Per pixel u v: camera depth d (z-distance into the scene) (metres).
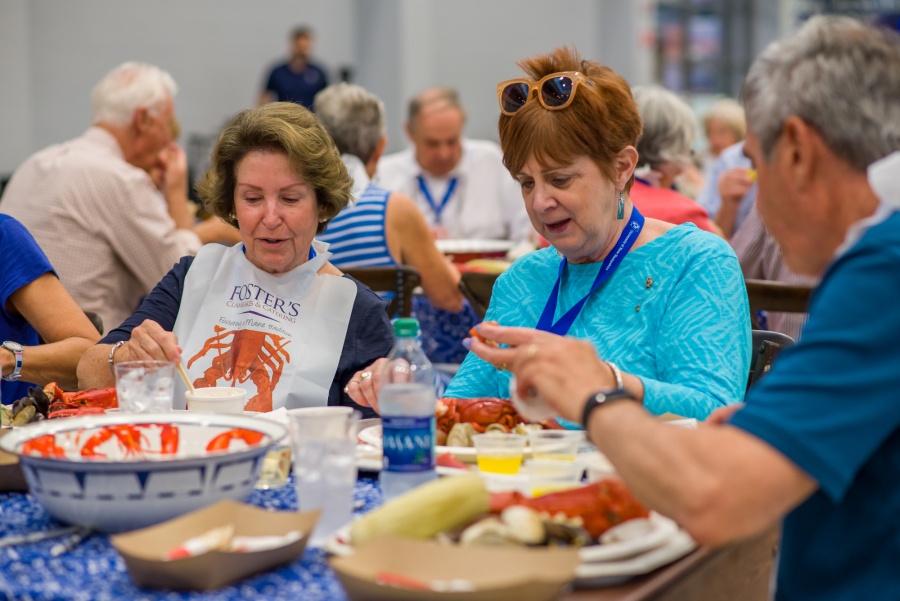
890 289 1.08
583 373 1.23
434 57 11.98
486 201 5.35
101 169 3.33
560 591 0.99
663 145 3.47
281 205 2.11
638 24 14.28
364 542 1.11
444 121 5.20
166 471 1.21
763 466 1.06
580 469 1.40
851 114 1.14
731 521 1.06
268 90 10.25
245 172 2.11
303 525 1.16
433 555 1.04
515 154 1.97
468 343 1.53
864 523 1.16
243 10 10.38
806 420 1.07
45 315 2.46
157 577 1.07
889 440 1.13
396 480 1.35
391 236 3.47
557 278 2.14
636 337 1.95
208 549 1.08
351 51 11.55
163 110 3.56
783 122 1.18
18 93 8.49
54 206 3.31
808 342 1.10
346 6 11.42
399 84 11.46
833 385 1.07
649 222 2.08
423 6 11.55
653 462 1.10
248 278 2.17
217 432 1.44
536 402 1.36
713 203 5.80
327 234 3.48
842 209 1.17
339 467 1.24
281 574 1.12
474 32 12.45
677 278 1.95
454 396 2.12
